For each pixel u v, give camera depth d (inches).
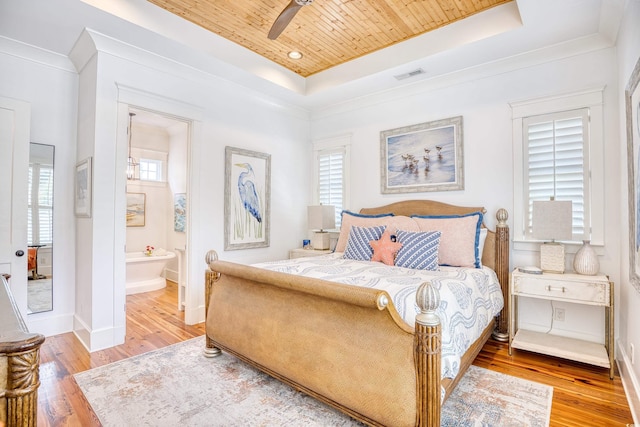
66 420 72.4
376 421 63.9
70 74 128.0
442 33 120.7
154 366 98.3
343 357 68.7
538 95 120.2
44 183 122.3
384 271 101.6
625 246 93.7
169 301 174.6
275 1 107.0
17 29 106.3
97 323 112.0
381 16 114.3
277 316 82.9
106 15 99.7
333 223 173.2
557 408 77.2
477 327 89.4
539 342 106.3
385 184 160.7
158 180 228.8
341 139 179.3
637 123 72.6
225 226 151.0
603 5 91.5
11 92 114.3
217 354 105.5
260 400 80.4
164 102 129.6
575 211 112.0
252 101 164.1
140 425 70.7
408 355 60.7
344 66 151.1
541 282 102.5
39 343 32.8
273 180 174.2
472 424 70.9
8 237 109.8
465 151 137.3
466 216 123.4
